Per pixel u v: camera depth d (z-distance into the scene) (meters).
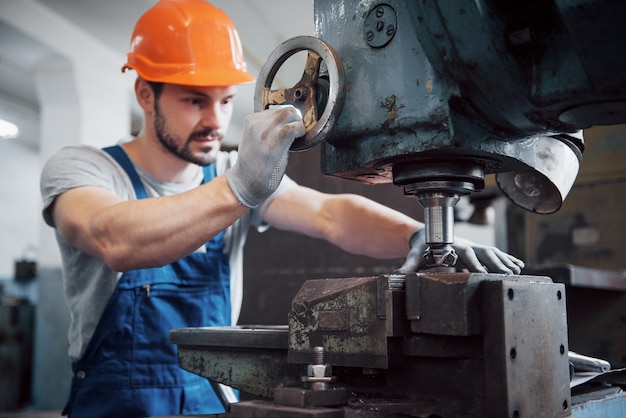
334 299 0.82
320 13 0.94
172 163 1.53
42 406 4.89
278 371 0.96
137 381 1.43
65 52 4.79
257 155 0.96
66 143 5.02
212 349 1.05
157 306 1.46
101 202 1.23
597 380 1.04
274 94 0.95
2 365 5.02
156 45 1.49
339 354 0.81
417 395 0.79
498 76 0.73
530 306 0.76
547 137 0.92
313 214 1.53
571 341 2.18
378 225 1.40
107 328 1.43
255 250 2.14
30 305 5.38
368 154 0.87
